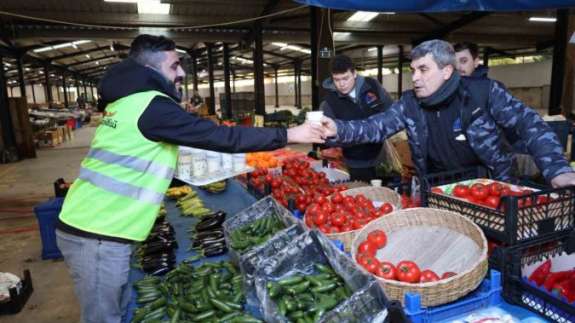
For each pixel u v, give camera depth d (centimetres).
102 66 2936
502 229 142
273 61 2738
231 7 1066
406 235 162
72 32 1071
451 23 1222
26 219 552
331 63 308
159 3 1002
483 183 179
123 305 180
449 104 197
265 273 154
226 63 1570
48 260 414
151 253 227
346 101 320
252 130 162
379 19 1270
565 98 711
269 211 223
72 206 159
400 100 219
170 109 146
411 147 218
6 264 407
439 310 126
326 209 202
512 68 2178
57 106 2342
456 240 152
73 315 314
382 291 121
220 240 235
